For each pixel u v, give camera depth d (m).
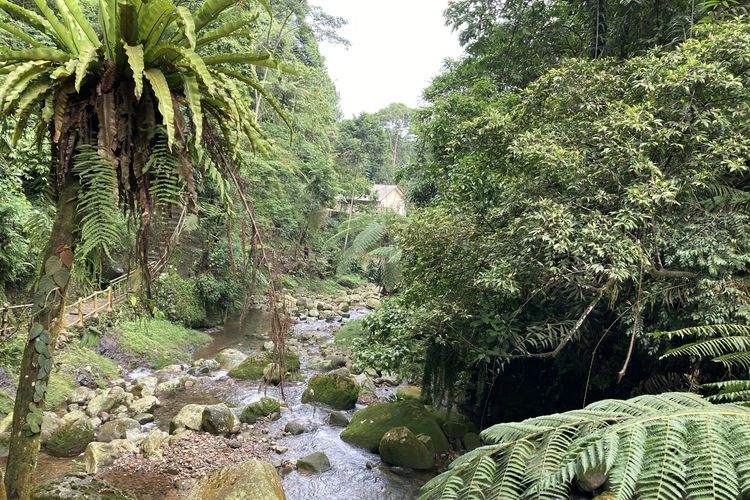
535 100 4.11
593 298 3.67
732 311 2.82
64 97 1.75
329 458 4.82
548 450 0.86
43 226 2.14
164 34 1.89
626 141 3.07
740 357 1.48
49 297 1.78
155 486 3.98
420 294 5.13
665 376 4.05
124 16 1.70
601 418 0.93
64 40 1.83
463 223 4.61
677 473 0.72
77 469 4.16
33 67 1.65
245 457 4.70
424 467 4.63
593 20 5.68
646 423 0.84
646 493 0.71
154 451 4.49
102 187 1.72
